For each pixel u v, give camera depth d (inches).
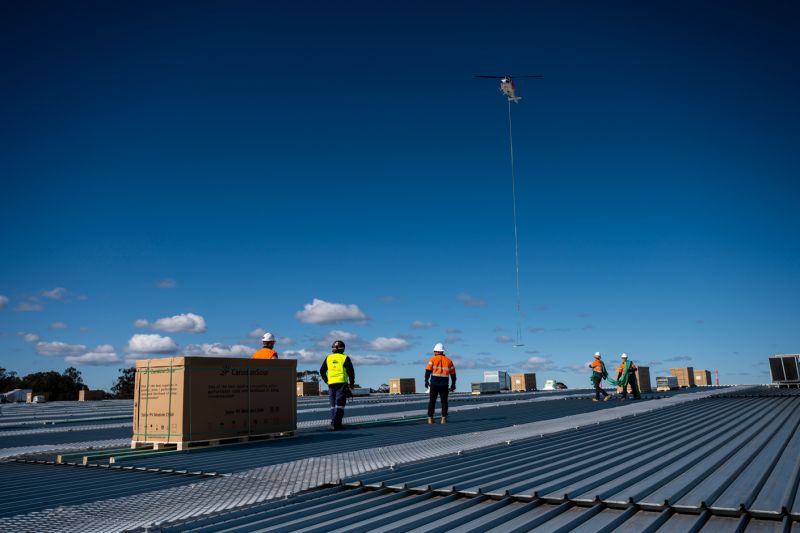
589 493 212.2
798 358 1291.8
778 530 166.9
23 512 204.4
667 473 246.2
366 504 210.2
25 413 982.4
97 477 280.8
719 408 647.1
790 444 326.0
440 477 249.9
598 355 907.4
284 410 447.5
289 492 230.4
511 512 194.1
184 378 385.4
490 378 1600.6
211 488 244.1
